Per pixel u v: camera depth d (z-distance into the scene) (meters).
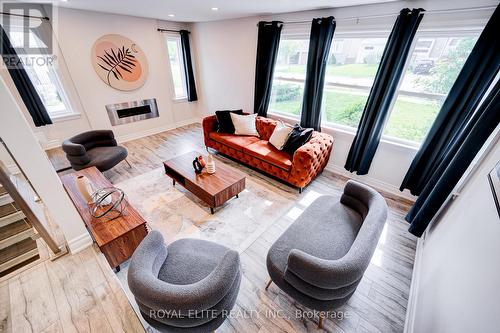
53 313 1.42
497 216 0.99
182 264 1.39
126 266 1.86
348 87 3.01
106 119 4.06
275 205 2.63
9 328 1.35
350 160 3.10
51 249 1.76
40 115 3.35
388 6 2.34
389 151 2.76
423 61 2.34
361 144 2.88
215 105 5.12
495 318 0.71
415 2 2.17
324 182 3.12
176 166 2.77
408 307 1.56
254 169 3.44
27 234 1.81
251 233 2.22
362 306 1.58
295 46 3.42
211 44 4.50
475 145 1.50
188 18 3.95
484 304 0.80
